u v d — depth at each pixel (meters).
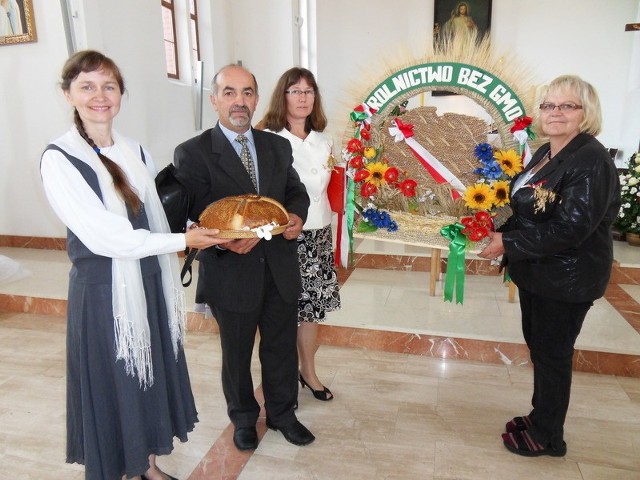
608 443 1.96
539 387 1.81
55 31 4.18
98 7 4.29
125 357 1.39
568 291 1.62
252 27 7.05
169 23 5.95
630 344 2.58
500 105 2.03
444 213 2.28
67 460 1.54
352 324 2.92
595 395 2.33
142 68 4.97
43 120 4.45
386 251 4.25
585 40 7.11
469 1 7.38
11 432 2.11
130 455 1.46
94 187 1.33
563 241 1.54
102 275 1.38
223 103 1.66
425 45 2.21
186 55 6.07
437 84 2.13
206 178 1.70
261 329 1.91
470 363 2.69
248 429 1.95
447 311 3.14
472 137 2.14
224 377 1.91
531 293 1.73
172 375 1.58
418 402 2.29
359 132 2.24
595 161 1.51
